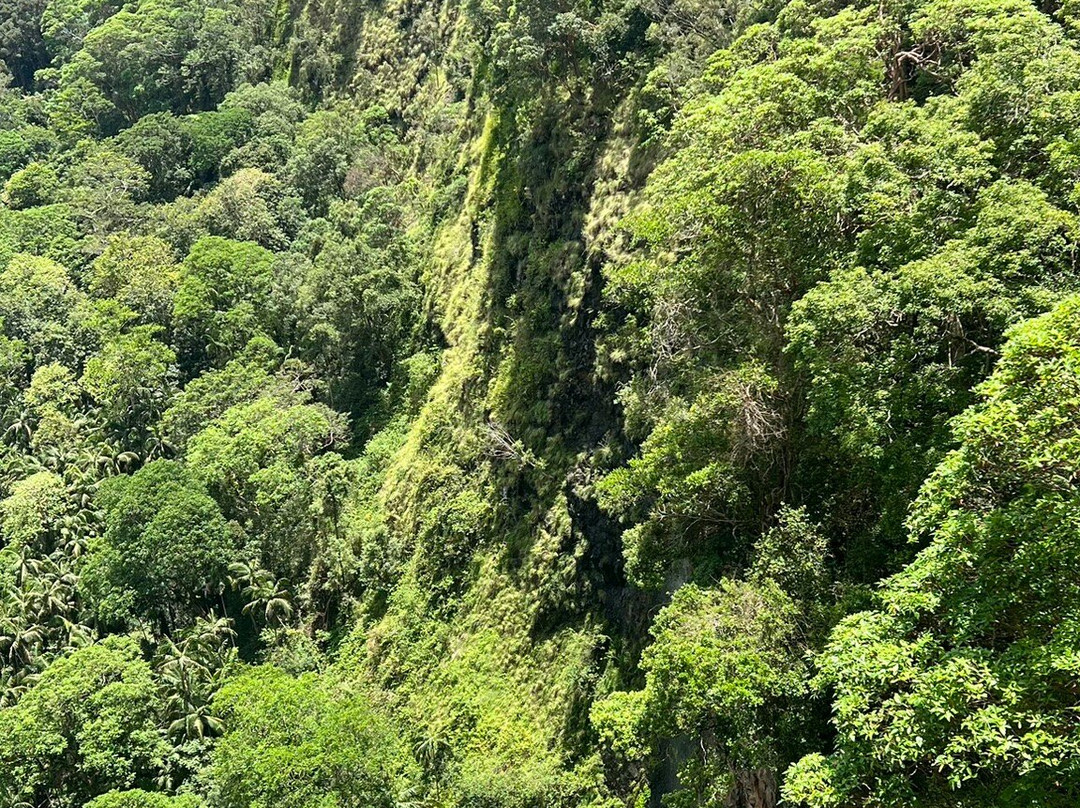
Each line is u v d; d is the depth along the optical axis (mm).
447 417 49750
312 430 51812
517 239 49406
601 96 44969
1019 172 21078
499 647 39969
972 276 18250
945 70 27766
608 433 38688
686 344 30734
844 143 23641
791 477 24141
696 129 27969
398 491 50062
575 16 43625
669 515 26078
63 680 42000
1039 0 29000
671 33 42156
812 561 20469
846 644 15617
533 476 42062
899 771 14633
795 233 22969
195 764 40219
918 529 15938
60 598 50750
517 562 41281
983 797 13820
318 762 31438
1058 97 20281
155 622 49062
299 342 61125
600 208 42750
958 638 14250
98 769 39531
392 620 45219
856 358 19953
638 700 22906
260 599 48469
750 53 33094
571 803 32281
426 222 61125
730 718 19156
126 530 49625
